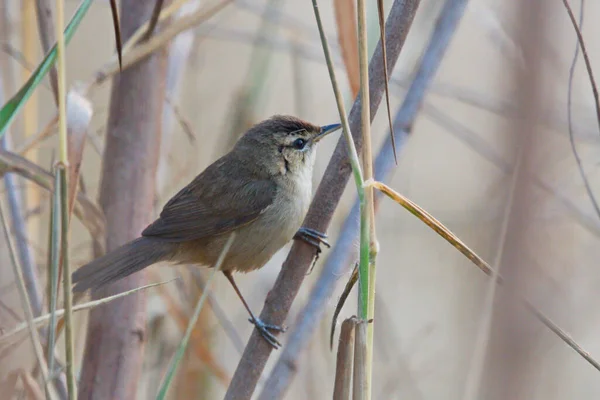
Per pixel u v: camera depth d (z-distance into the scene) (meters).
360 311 5.51
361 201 5.50
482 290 9.52
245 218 9.95
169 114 9.47
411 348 10.74
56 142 10.18
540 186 6.23
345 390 5.69
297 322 7.64
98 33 11.70
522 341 5.83
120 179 8.16
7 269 8.15
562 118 9.61
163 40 7.65
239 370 7.11
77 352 8.73
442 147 13.31
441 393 10.42
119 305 7.89
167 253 9.58
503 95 8.70
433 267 12.43
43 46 7.82
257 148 10.15
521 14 6.38
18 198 8.61
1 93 8.95
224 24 11.22
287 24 10.48
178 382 9.43
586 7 11.62
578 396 10.28
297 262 7.19
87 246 9.51
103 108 9.95
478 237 10.53
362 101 5.62
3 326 7.30
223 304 10.98
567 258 9.72
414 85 8.12
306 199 10.40
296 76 10.54
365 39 5.59
